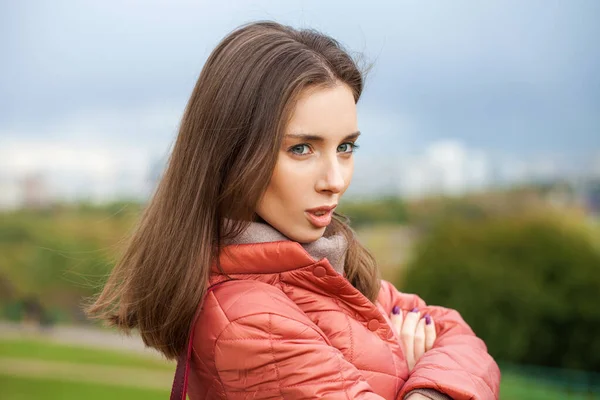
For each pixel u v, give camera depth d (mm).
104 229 17500
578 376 10016
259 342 1545
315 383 1526
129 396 11188
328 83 1565
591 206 12969
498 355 10531
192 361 1671
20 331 16281
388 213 14078
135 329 1812
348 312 1694
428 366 1739
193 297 1617
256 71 1573
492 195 13617
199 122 1632
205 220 1634
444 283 10938
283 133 1546
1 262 16875
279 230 1645
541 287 10453
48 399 10977
